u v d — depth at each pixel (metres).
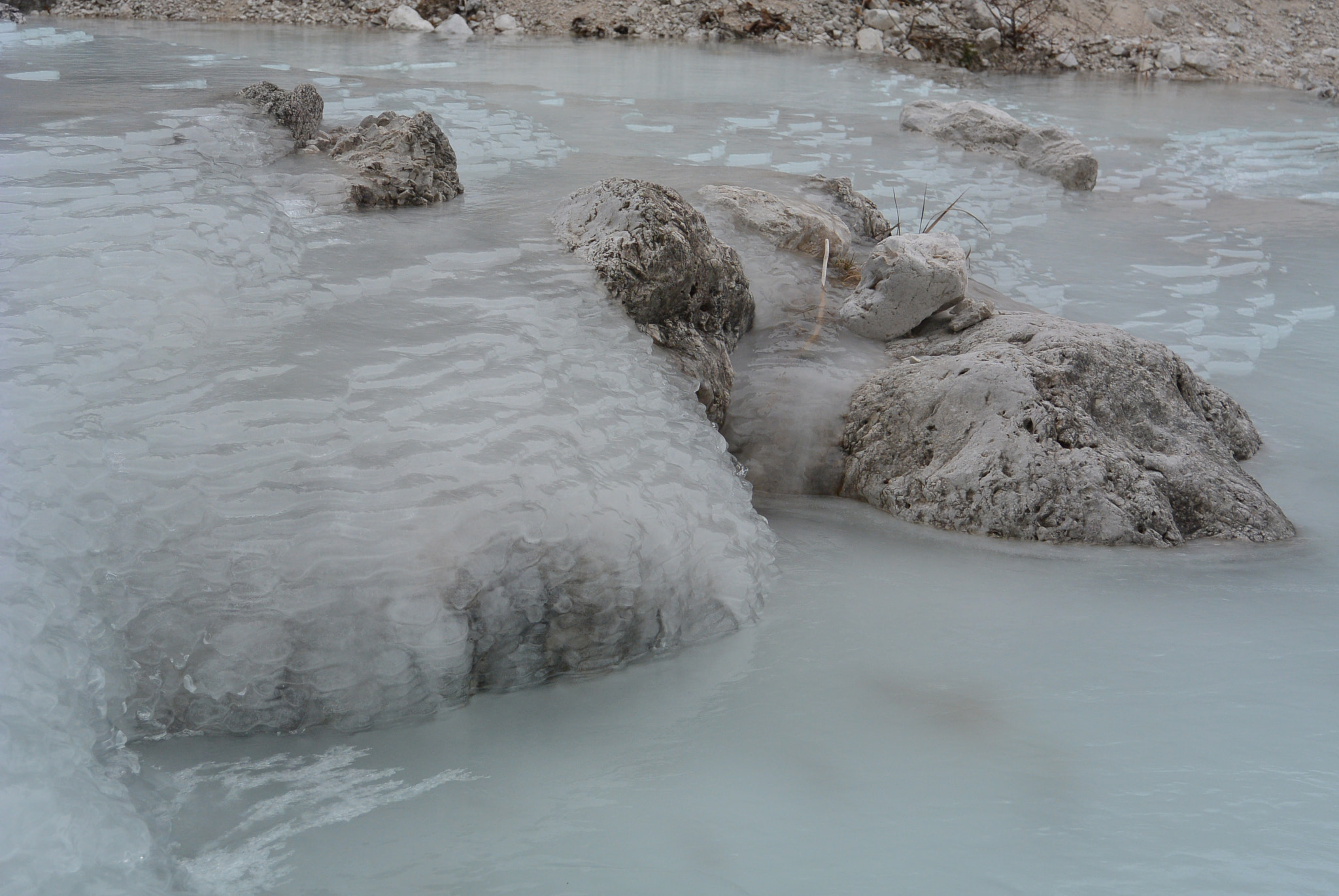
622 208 4.34
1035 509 3.85
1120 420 4.22
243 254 3.83
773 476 4.28
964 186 8.17
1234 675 3.00
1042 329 4.46
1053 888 2.21
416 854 2.31
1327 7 18.11
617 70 11.51
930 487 3.99
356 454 2.92
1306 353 5.74
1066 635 3.21
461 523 2.84
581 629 2.98
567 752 2.67
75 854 2.12
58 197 4.08
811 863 2.30
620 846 2.35
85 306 3.31
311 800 2.46
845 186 6.15
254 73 9.02
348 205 4.81
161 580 2.63
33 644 2.41
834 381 4.46
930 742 2.71
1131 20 16.62
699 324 4.38
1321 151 10.90
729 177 6.17
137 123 5.37
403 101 8.31
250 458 2.85
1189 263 7.01
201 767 2.54
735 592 3.28
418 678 2.74
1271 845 2.34
